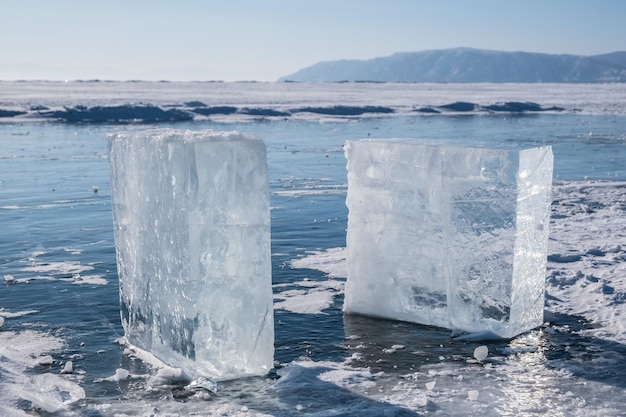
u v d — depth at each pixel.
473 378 5.90
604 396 5.50
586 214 13.88
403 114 54.41
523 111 61.44
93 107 46.34
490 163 6.75
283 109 53.44
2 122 40.59
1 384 5.68
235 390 5.71
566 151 26.34
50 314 7.80
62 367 6.24
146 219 6.30
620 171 20.92
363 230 7.66
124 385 5.83
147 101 61.97
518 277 6.89
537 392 5.59
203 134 5.93
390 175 7.41
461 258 7.04
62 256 10.61
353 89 130.25
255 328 5.99
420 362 6.30
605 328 7.19
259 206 5.91
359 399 5.46
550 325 7.33
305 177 19.89
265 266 5.98
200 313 5.79
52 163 22.45
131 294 6.78
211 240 5.76
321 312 7.82
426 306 7.37
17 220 13.51
